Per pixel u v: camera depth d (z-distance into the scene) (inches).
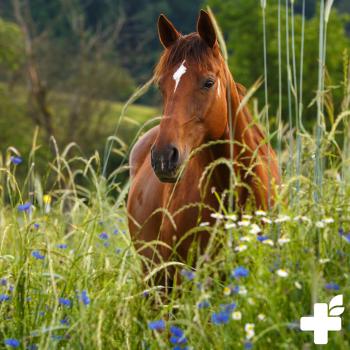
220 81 228.4
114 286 215.6
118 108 1759.4
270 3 1651.1
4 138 1406.3
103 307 201.6
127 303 203.2
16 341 197.5
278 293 183.6
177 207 242.1
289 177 229.9
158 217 260.4
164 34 248.5
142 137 309.9
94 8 2502.5
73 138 1446.9
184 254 241.1
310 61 1411.2
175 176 215.5
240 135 237.9
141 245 267.9
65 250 275.6
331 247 201.6
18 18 1508.4
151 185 268.4
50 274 213.9
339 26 1601.9
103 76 1579.7
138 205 273.7
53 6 2262.6
